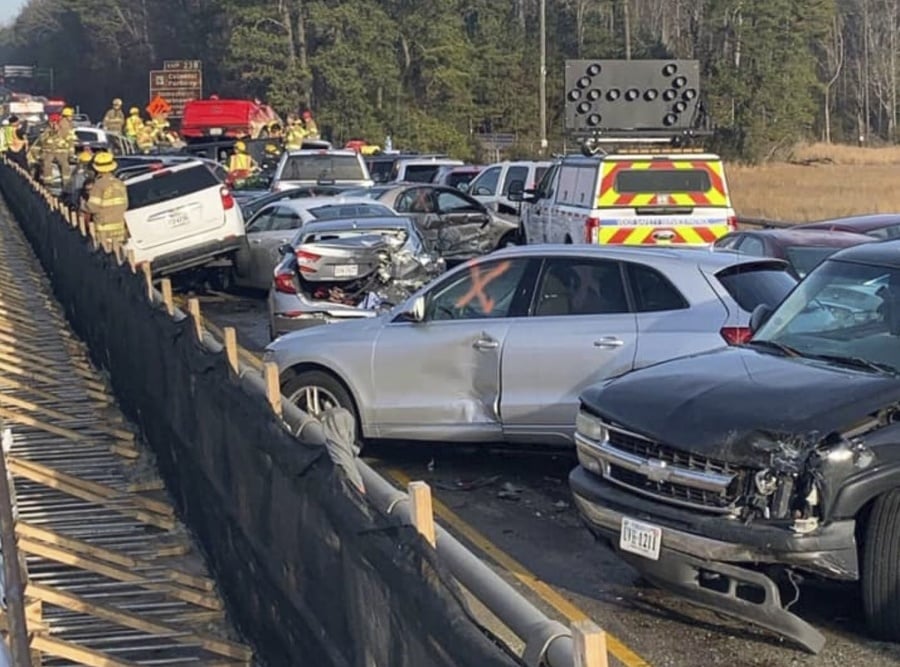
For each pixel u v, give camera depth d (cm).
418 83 7338
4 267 2073
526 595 721
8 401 1070
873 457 612
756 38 7969
